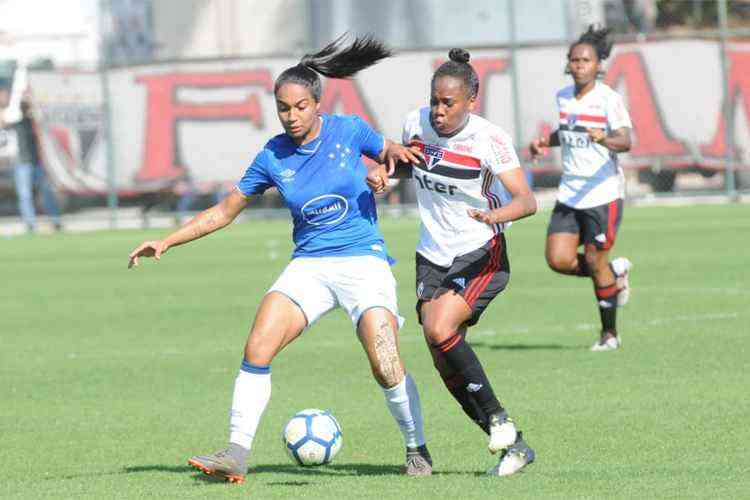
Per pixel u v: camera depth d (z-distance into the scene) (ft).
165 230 353.72
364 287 83.76
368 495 77.15
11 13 426.92
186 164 347.15
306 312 84.12
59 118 349.82
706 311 165.17
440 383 122.01
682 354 132.46
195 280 231.09
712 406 105.19
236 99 344.90
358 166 84.69
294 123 82.07
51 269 260.62
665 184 374.43
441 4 352.90
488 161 85.46
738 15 472.85
